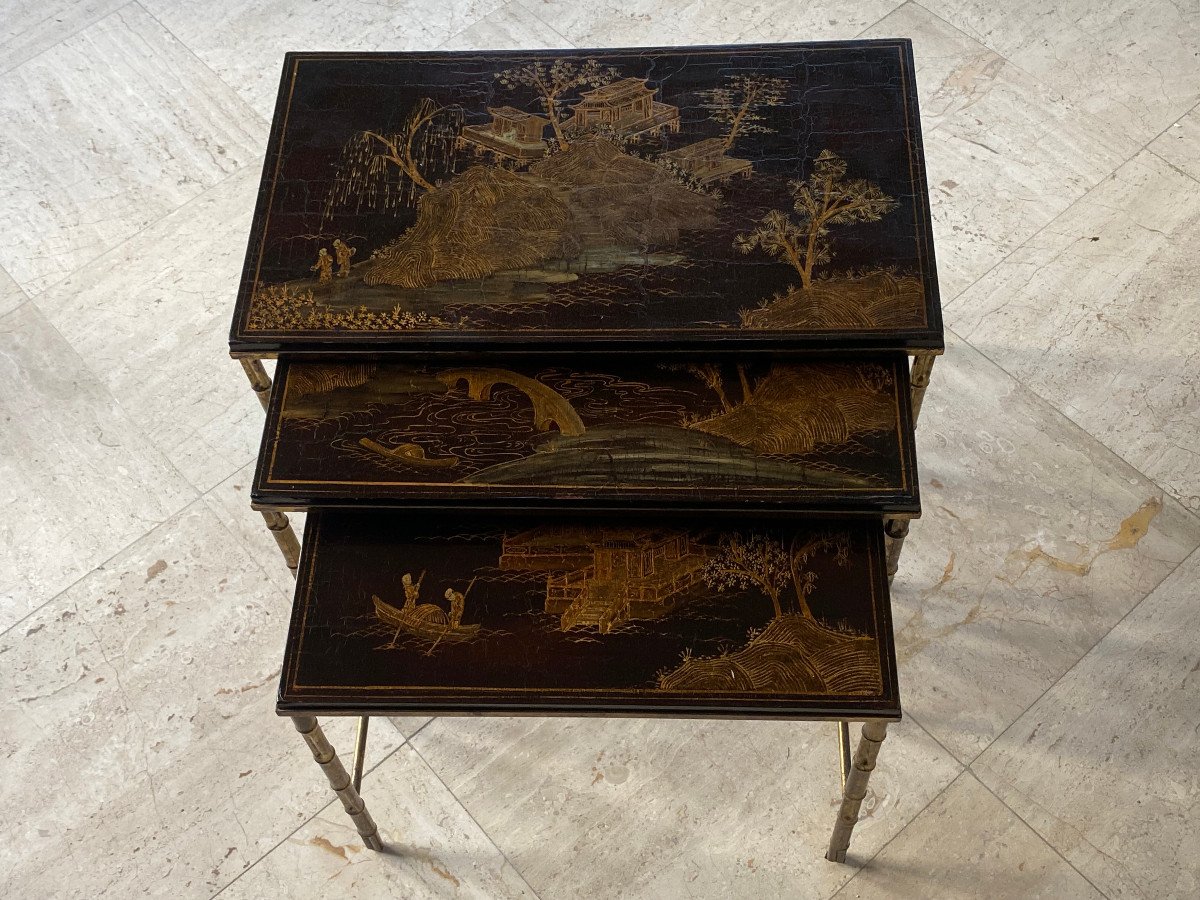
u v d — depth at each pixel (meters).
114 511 2.51
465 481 1.69
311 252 1.85
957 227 2.79
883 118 1.93
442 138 1.96
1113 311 2.64
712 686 1.58
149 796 2.19
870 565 1.66
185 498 2.52
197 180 2.98
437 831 2.14
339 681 1.61
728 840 2.10
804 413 1.73
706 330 1.74
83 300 2.79
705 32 3.14
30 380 2.68
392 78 2.04
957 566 2.35
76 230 2.91
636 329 1.74
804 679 1.58
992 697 2.21
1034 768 2.14
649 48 2.05
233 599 2.39
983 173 2.87
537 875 2.09
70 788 2.19
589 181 1.89
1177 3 3.11
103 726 2.26
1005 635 2.27
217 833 2.15
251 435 2.60
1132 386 2.54
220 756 2.22
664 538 1.69
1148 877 2.02
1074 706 2.19
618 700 1.58
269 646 2.34
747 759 2.18
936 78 3.03
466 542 1.70
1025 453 2.47
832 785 2.14
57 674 2.32
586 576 1.67
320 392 1.78
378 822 2.15
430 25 3.21
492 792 2.17
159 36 3.23
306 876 2.11
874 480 1.67
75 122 3.09
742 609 1.63
